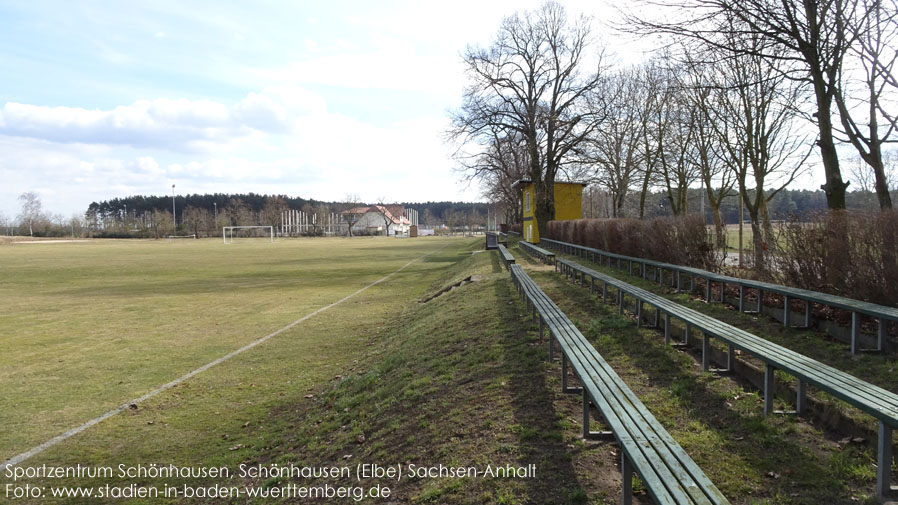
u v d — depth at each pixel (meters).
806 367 3.88
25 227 107.06
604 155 30.12
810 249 6.63
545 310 6.72
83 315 15.12
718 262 10.24
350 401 6.53
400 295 18.58
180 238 102.25
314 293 19.73
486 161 32.53
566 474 3.47
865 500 2.98
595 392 3.59
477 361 6.41
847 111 8.77
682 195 20.39
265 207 131.38
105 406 7.30
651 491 2.32
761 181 13.34
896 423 2.81
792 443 3.69
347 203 133.38
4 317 14.83
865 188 15.66
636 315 8.01
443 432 4.52
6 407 7.28
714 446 3.71
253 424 6.55
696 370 5.36
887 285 5.49
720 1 7.77
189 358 9.96
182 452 5.78
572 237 21.67
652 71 22.88
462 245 58.50
